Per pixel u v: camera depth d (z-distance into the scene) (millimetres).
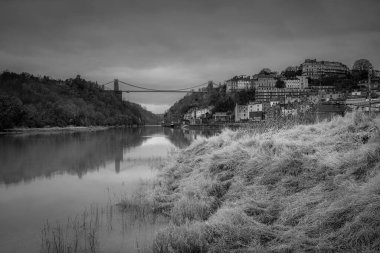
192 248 6707
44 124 93688
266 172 9492
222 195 9617
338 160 8445
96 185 14445
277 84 173000
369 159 7770
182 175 13070
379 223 5531
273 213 7406
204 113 169000
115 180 15469
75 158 24219
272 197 8195
